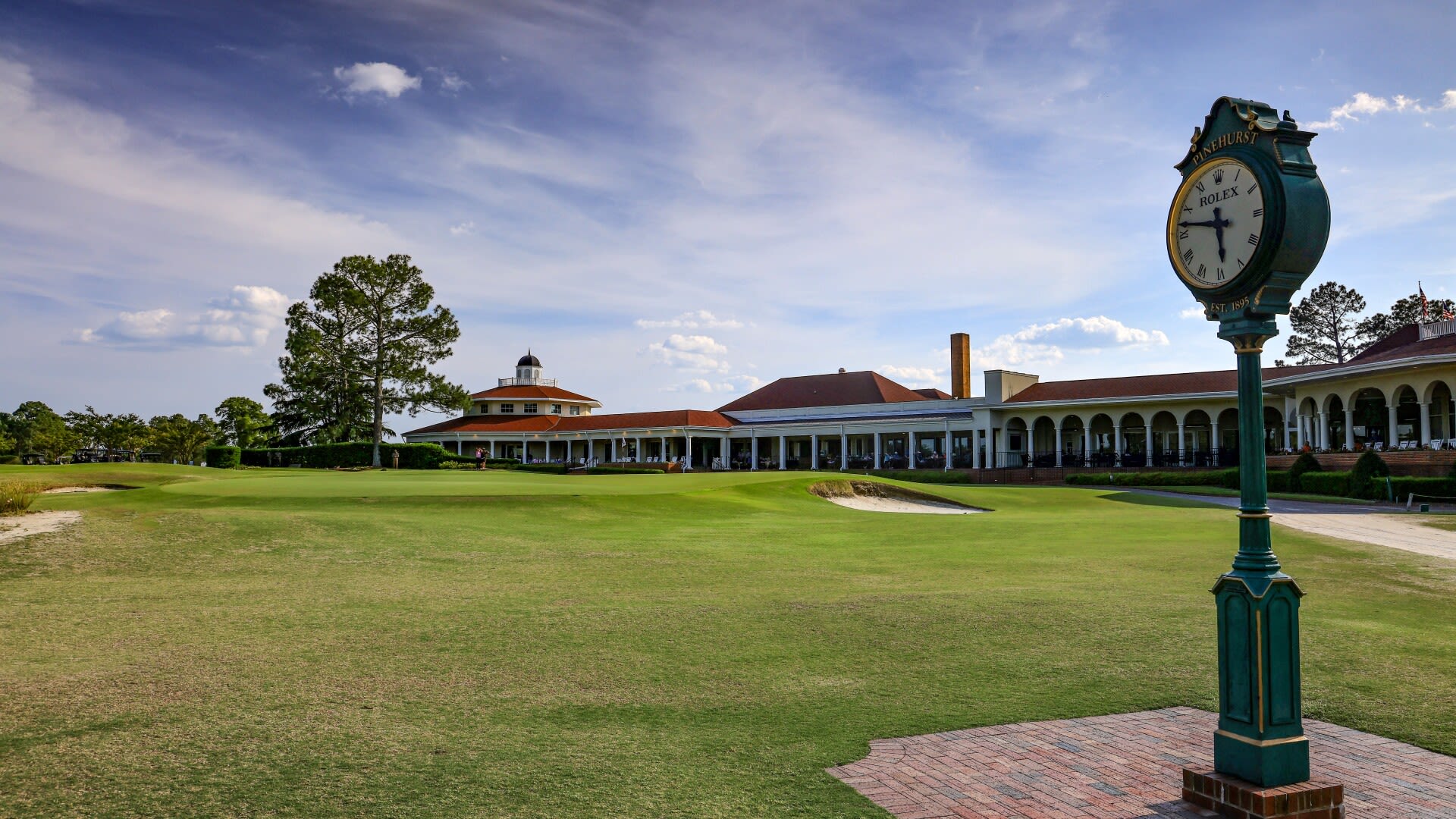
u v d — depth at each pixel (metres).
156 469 43.81
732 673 7.71
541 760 5.56
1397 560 14.92
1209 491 39.50
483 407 77.31
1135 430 55.97
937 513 26.84
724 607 10.73
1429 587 12.23
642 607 10.70
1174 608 10.42
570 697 7.00
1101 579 13.02
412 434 74.31
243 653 8.44
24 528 16.08
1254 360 5.09
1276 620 4.77
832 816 4.69
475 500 22.25
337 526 17.00
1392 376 37.59
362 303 61.28
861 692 7.13
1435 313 67.94
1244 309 5.04
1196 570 13.91
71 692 7.05
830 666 7.95
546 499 22.97
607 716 6.51
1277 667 4.75
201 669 7.83
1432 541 17.98
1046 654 8.30
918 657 8.26
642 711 6.64
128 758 5.54
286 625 9.73
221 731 6.10
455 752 5.70
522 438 71.75
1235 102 5.15
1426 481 30.23
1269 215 4.84
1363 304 72.31
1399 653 8.26
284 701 6.83
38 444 80.75
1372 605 10.85
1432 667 7.77
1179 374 53.34
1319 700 6.83
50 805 4.77
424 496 22.72
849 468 61.03
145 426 89.50
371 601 11.17
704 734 6.09
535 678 7.56
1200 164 5.42
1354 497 33.38
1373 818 4.66
